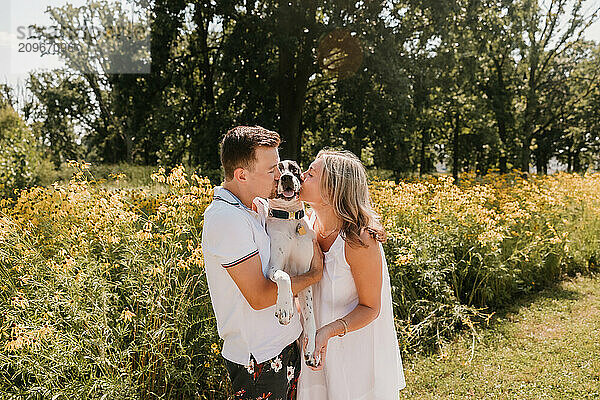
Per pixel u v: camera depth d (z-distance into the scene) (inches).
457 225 266.5
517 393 173.5
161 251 154.6
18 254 161.5
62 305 135.9
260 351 95.8
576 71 1208.2
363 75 639.1
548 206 324.8
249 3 671.1
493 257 262.1
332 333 100.0
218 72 714.2
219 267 94.7
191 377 141.6
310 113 818.2
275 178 100.0
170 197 189.2
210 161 665.0
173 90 778.8
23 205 198.5
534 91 1118.4
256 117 673.6
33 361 123.3
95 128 1328.7
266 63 637.3
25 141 576.4
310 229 105.3
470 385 180.1
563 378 182.4
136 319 145.9
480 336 215.3
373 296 104.8
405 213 265.9
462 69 742.5
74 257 151.2
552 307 261.1
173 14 677.3
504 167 1151.0
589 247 333.4
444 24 651.5
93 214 173.2
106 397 123.8
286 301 88.8
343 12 658.8
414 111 682.2
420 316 224.1
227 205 94.0
